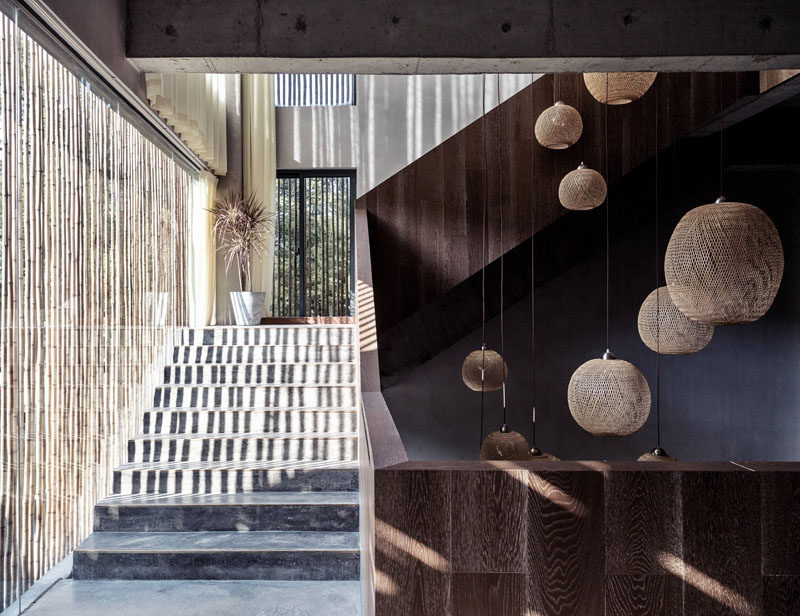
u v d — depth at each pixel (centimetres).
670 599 207
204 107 693
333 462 523
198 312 777
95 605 391
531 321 850
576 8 405
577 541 208
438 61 410
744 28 405
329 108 902
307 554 429
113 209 505
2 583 342
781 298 851
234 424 562
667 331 428
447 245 655
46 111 387
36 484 379
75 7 355
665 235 846
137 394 560
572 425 852
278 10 401
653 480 207
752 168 795
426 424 848
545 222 656
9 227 345
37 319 379
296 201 910
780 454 849
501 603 208
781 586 207
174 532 463
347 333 685
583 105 656
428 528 207
